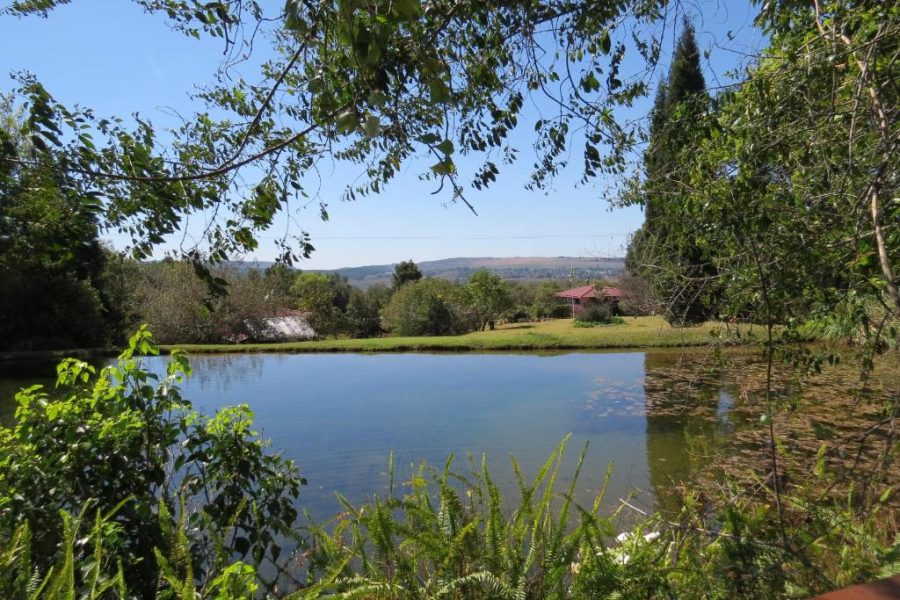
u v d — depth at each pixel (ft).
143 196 7.86
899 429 9.30
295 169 9.73
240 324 91.56
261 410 36.83
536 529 7.84
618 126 10.27
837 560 8.14
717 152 10.42
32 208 7.75
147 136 7.95
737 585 7.34
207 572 8.64
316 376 52.65
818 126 9.29
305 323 103.76
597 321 95.66
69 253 8.65
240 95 9.23
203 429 9.94
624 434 27.58
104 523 7.48
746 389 11.73
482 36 9.30
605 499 17.89
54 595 5.70
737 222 9.12
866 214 8.96
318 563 8.34
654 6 9.85
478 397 39.65
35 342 68.64
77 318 71.61
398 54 6.97
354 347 75.10
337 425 32.09
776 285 9.30
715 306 11.85
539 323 113.50
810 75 9.18
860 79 8.73
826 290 9.24
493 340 72.64
